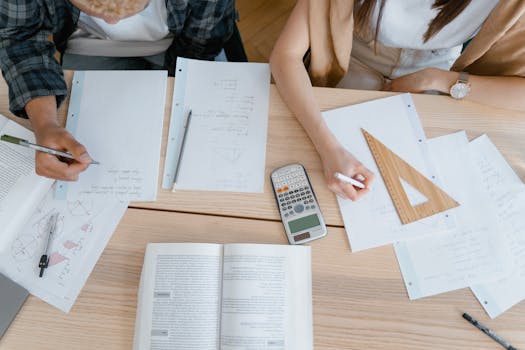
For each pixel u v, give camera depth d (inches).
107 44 44.9
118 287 29.0
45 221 30.9
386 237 29.7
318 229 30.0
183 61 35.4
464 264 28.8
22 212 31.0
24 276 29.3
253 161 32.3
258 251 28.7
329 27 35.1
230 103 34.1
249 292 27.8
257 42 70.1
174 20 41.1
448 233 29.5
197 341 27.1
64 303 28.5
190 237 30.4
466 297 28.1
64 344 27.7
